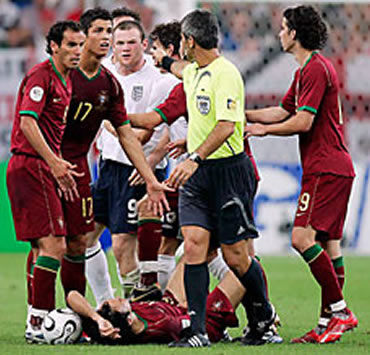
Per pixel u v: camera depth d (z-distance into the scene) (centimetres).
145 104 2494
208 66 1842
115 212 2502
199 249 1855
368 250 4559
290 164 4500
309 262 2070
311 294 3195
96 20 2036
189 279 1852
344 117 4872
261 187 4516
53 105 1977
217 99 1803
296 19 2091
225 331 2045
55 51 1959
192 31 1834
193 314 1845
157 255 2495
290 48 2120
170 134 2455
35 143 1909
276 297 3105
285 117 2262
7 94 5462
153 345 1869
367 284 3469
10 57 5591
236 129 1850
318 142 2084
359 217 4562
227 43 5000
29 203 1956
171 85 2480
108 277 2516
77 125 2114
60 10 5775
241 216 1856
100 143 2536
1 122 5272
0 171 4816
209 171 1848
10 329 2323
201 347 1817
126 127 2130
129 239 2522
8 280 3628
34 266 1984
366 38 4978
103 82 2095
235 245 1855
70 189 1942
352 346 1956
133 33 2436
